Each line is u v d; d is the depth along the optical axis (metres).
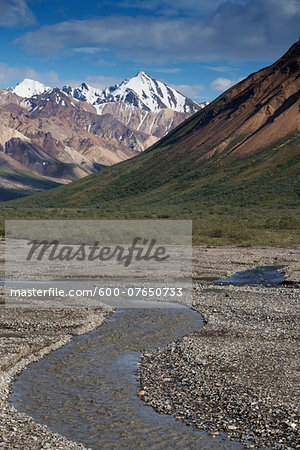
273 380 14.92
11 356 16.61
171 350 18.33
